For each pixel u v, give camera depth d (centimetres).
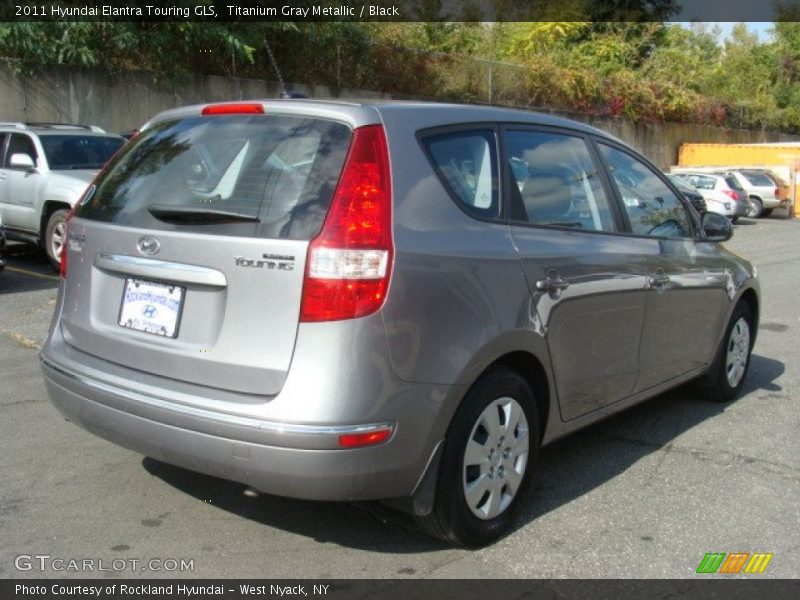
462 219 348
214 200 337
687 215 525
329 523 381
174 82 1695
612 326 426
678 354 501
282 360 307
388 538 369
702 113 3656
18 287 945
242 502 400
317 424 299
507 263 358
